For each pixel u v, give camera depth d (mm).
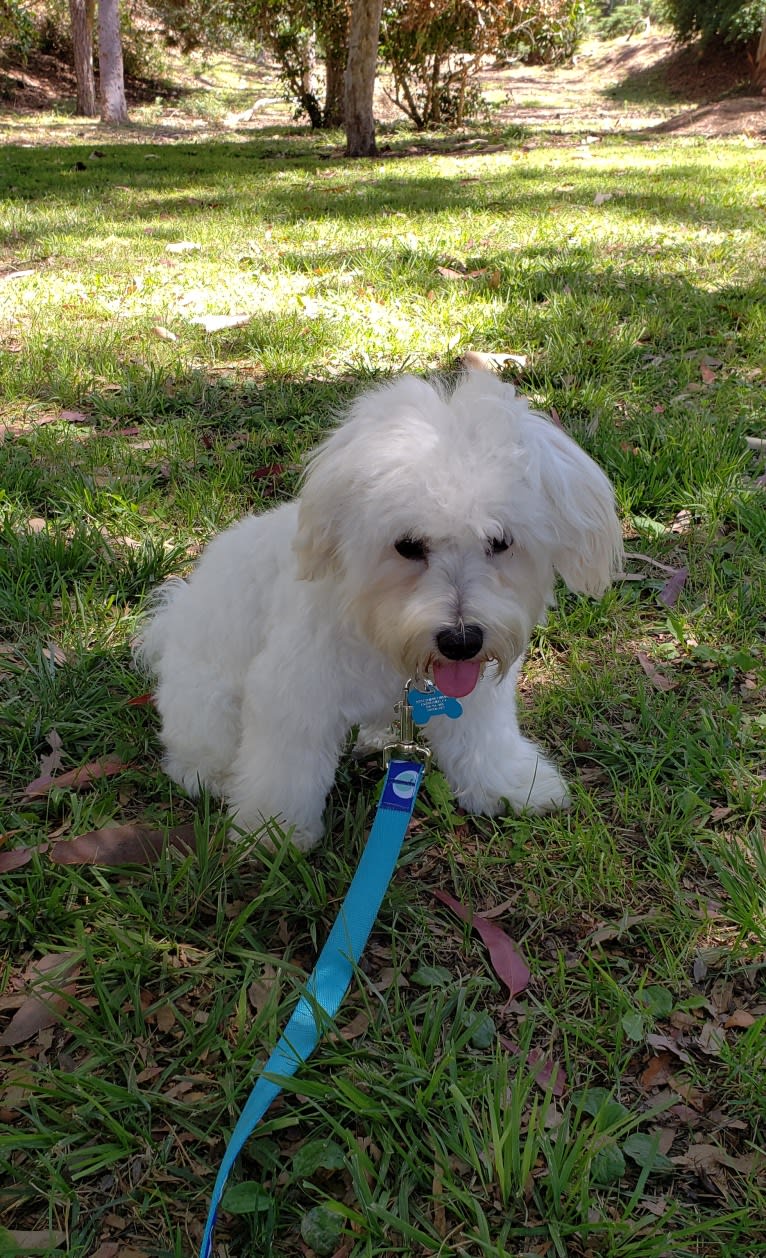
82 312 1759
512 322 1592
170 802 726
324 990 557
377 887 595
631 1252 443
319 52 5738
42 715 810
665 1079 533
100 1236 460
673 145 4223
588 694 834
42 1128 491
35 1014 559
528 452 588
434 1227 461
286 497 1137
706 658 870
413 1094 517
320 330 1584
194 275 1986
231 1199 464
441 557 573
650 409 1287
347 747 773
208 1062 538
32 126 6266
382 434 585
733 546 1025
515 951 605
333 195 3057
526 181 3180
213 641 730
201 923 633
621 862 666
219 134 6062
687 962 599
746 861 648
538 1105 519
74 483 1123
